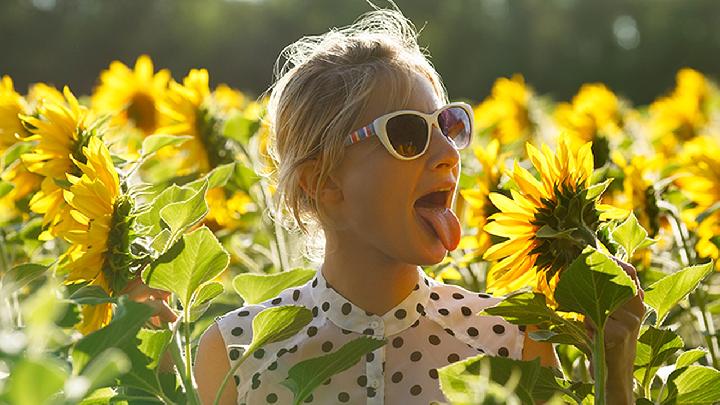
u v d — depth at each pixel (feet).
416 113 4.65
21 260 8.33
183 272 4.04
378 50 4.92
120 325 3.39
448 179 4.69
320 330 5.02
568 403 4.48
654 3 95.35
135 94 11.96
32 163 6.55
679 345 4.56
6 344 2.83
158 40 99.14
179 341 4.17
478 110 15.78
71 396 2.68
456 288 5.22
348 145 4.73
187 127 8.84
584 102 14.62
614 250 4.63
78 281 4.64
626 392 4.28
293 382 4.11
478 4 100.17
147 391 3.96
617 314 4.23
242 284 5.16
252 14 101.76
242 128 8.79
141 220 4.86
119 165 6.01
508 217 4.44
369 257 4.91
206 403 5.14
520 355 5.03
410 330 4.99
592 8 95.81
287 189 4.99
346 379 4.92
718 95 16.80
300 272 5.16
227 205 8.69
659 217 7.43
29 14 96.17
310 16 102.17
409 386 4.91
